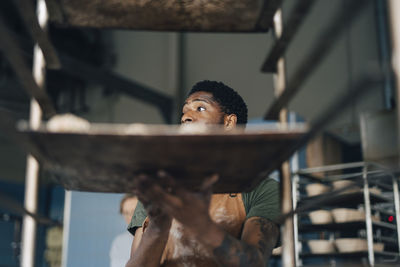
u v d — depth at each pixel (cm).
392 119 344
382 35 443
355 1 50
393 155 338
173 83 573
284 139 60
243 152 63
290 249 81
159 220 97
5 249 650
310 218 338
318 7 487
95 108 672
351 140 448
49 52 101
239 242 87
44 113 97
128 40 640
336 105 51
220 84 132
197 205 71
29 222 100
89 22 115
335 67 468
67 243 355
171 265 115
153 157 62
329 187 333
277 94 100
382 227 352
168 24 118
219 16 115
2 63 561
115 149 60
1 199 73
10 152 677
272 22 115
